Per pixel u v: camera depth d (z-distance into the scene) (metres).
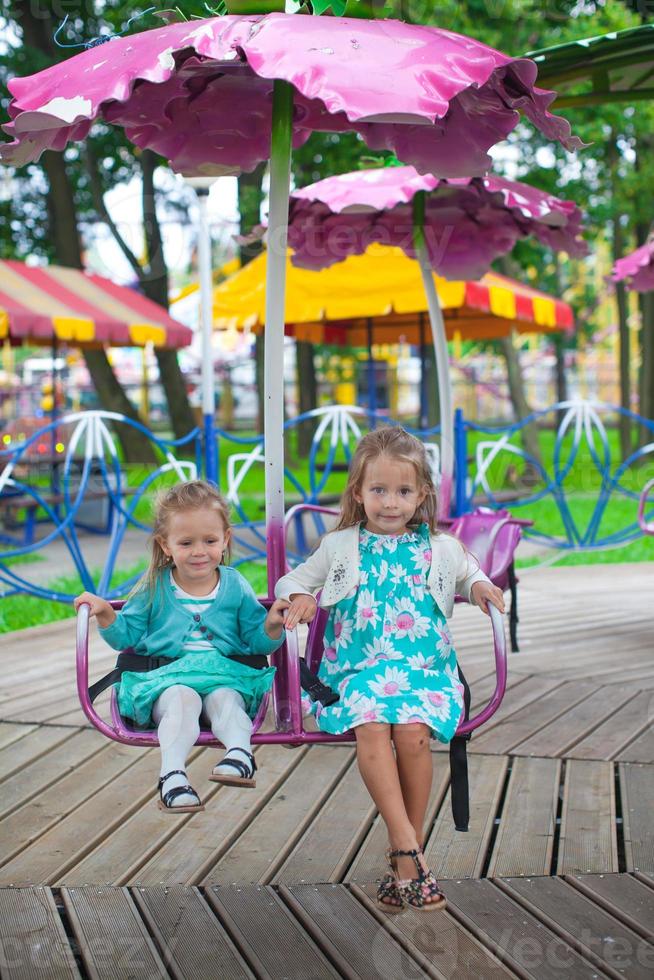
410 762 2.55
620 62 4.46
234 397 31.98
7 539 9.78
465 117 3.15
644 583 7.68
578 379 38.31
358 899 2.72
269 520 3.20
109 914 2.63
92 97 2.51
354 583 2.70
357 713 2.51
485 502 10.05
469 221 5.18
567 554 9.21
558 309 9.95
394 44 2.57
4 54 13.68
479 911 2.64
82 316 9.97
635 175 15.50
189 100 3.47
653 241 6.86
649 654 5.46
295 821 3.27
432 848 3.05
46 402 16.45
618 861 2.98
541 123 2.90
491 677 4.98
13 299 9.59
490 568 4.89
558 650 5.56
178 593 2.79
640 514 5.69
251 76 3.22
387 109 2.38
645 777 3.65
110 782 3.63
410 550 2.73
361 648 2.68
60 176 15.29
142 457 15.89
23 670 5.23
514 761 3.82
